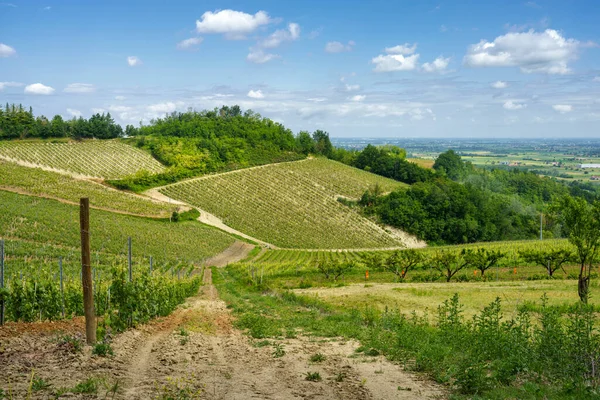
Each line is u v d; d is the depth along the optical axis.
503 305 25.50
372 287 38.84
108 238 73.00
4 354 11.05
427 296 31.34
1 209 76.50
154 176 118.94
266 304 29.09
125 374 10.09
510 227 125.19
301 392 9.31
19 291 17.75
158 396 8.31
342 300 30.19
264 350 14.28
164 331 17.72
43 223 72.75
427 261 52.91
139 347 13.79
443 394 9.47
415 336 14.91
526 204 149.25
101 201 98.31
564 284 37.91
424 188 124.94
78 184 108.00
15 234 64.38
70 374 9.59
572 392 9.46
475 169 195.12
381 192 130.00
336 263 51.78
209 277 58.84
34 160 120.44
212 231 93.81
